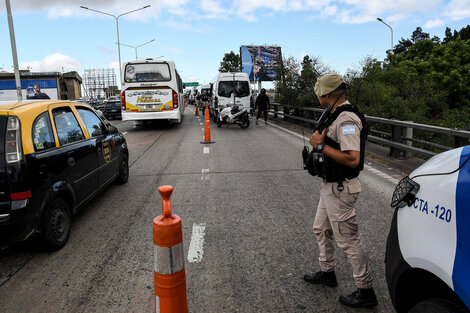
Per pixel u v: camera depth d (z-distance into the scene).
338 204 2.88
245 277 3.55
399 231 2.11
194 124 20.91
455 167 1.87
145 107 17.05
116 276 3.62
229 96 20.50
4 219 3.62
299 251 4.07
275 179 7.32
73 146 4.76
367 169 8.08
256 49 46.34
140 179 7.55
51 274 3.68
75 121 5.17
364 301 2.98
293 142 12.56
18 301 3.23
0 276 3.67
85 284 3.48
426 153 7.61
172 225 2.23
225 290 3.33
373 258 3.85
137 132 17.19
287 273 3.60
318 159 2.80
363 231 4.58
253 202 5.86
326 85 2.79
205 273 3.64
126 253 4.12
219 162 9.21
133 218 5.23
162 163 9.27
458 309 1.67
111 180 6.28
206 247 4.22
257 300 3.16
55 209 4.21
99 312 3.04
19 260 3.99
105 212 5.51
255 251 4.10
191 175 7.82
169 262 2.24
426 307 1.80
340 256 3.92
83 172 4.93
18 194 3.66
